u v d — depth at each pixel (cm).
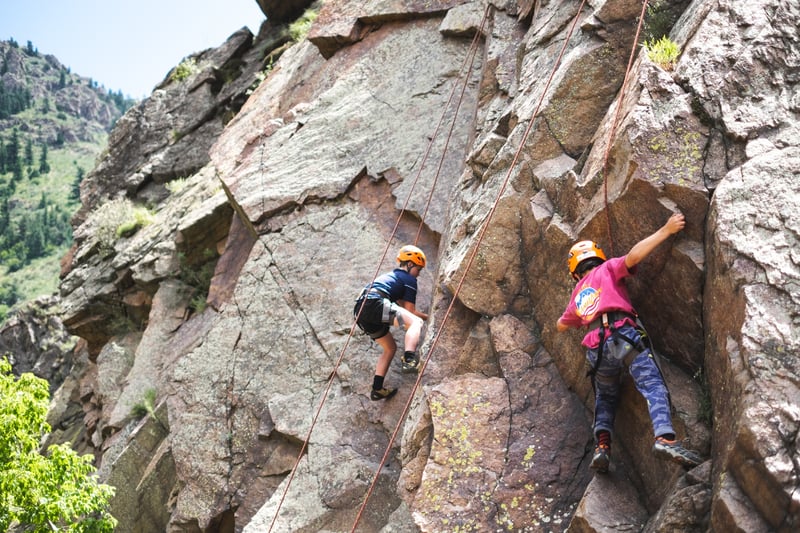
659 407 456
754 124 493
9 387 1099
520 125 692
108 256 1580
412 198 909
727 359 433
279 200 1007
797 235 433
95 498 1020
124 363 1398
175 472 1032
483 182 718
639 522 480
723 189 471
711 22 543
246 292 975
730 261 446
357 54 1123
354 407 802
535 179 646
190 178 1642
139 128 1872
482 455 574
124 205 1648
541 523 533
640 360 478
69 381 1736
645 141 520
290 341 905
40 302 2600
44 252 15125
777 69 507
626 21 659
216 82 1828
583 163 615
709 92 516
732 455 398
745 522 383
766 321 414
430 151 939
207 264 1348
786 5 527
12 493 984
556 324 595
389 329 771
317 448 791
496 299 646
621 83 650
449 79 998
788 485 368
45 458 1056
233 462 880
